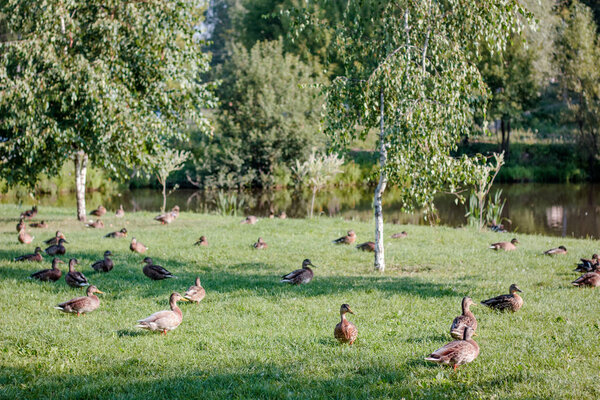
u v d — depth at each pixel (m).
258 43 64.38
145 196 52.41
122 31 23.94
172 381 8.46
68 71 22.44
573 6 62.50
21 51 22.25
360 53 18.58
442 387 8.09
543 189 53.34
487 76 55.34
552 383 8.07
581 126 58.84
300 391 8.09
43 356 9.62
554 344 9.91
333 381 8.41
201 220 31.81
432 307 12.87
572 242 25.05
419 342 10.25
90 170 53.38
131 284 15.41
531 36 54.25
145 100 25.44
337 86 17.47
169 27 24.39
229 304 13.30
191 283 15.66
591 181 60.22
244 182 57.75
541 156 63.03
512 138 68.69
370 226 29.47
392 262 19.70
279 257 20.50
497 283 15.50
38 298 13.60
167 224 29.80
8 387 8.22
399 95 16.31
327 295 14.23
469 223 33.75
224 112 59.03
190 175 60.00
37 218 30.67
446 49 17.14
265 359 9.45
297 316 12.25
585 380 8.19
